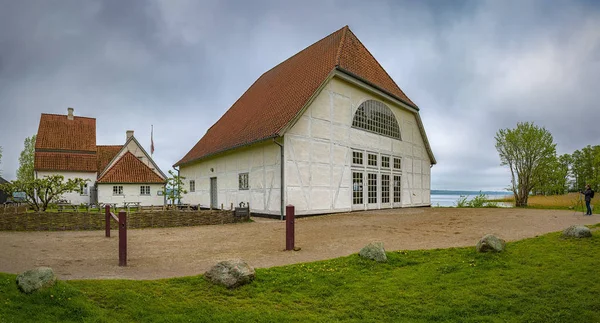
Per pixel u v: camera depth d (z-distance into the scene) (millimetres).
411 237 10594
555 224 12352
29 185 16516
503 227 11984
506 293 5730
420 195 26078
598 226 10594
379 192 21609
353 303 5688
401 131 24125
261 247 9680
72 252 9164
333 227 13031
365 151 20625
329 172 18188
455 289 6023
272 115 18688
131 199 32094
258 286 6234
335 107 18719
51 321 4586
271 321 5066
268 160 17312
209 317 5094
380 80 22188
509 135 31266
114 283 5914
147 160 42031
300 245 9781
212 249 9500
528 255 7465
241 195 19703
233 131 22656
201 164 25672
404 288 6191
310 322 5066
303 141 17047
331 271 6992
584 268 6531
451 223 13586
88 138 38594
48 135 36969
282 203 16141
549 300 5445
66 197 34656
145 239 11352
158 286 5961
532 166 30719
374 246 7773
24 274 5258
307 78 19391
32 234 12664
